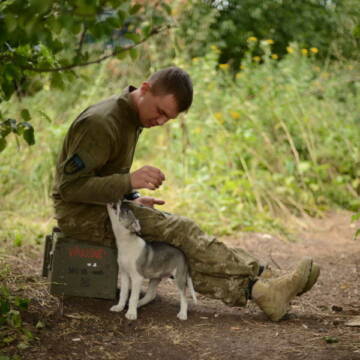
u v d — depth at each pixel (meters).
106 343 2.87
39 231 5.30
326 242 5.81
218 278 3.37
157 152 7.66
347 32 10.95
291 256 5.20
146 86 3.14
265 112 7.56
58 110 7.54
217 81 7.77
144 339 2.96
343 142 7.77
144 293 3.81
